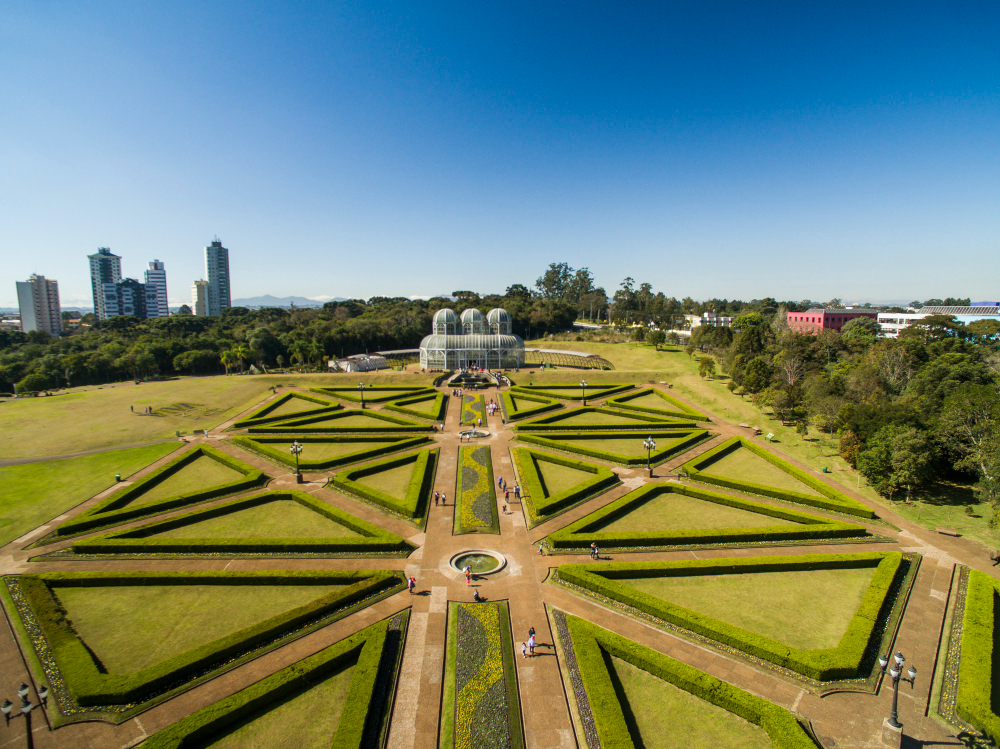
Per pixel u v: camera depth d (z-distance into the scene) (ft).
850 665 112.98
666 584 150.20
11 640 124.67
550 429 304.09
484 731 99.50
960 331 485.15
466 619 132.77
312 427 306.14
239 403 378.32
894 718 96.22
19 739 96.63
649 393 407.23
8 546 170.09
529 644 119.03
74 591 144.56
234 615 134.00
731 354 465.06
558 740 98.12
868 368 330.13
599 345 626.23
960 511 201.05
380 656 114.93
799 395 328.49
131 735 97.81
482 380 449.89
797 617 135.03
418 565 159.43
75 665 111.55
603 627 130.11
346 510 198.59
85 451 267.39
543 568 158.40
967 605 136.36
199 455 264.31
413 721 102.68
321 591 145.28
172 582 147.13
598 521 185.06
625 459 252.62
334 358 579.07
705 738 98.68
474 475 232.12
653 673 114.62
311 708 104.12
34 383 412.77
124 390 388.16
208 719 96.48
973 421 227.20
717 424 321.11
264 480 228.43
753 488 215.51
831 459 257.34
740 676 114.21
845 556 160.04
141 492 215.10
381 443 284.20
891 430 222.07
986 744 97.35
